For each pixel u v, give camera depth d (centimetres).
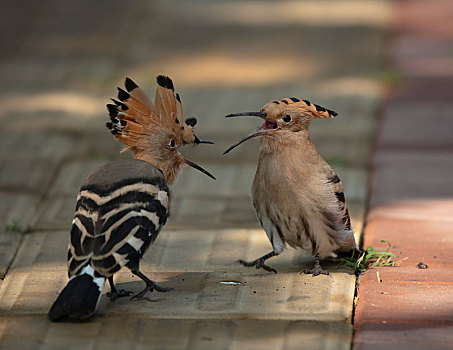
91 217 820
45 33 2288
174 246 1075
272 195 954
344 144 1469
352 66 1950
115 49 2139
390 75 1850
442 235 1082
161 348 788
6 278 977
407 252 1031
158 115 962
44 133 1543
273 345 790
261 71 1933
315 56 2045
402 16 2414
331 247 970
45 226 1141
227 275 966
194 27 2330
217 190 1285
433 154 1410
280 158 948
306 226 954
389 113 1641
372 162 1383
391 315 849
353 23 2334
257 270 990
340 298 894
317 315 850
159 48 2144
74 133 1551
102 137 1526
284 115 941
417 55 2031
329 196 948
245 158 1423
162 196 861
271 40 2194
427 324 830
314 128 1556
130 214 820
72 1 2609
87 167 1377
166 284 945
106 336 811
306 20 2392
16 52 2122
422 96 1738
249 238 1100
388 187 1271
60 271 988
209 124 1591
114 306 878
